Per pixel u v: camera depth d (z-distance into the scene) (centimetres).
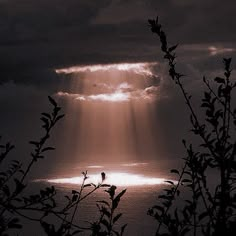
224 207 383
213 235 376
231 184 387
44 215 407
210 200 392
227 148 408
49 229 404
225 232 371
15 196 408
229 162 390
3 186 412
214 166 406
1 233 385
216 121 427
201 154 418
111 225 446
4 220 393
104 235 435
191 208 421
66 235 410
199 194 431
